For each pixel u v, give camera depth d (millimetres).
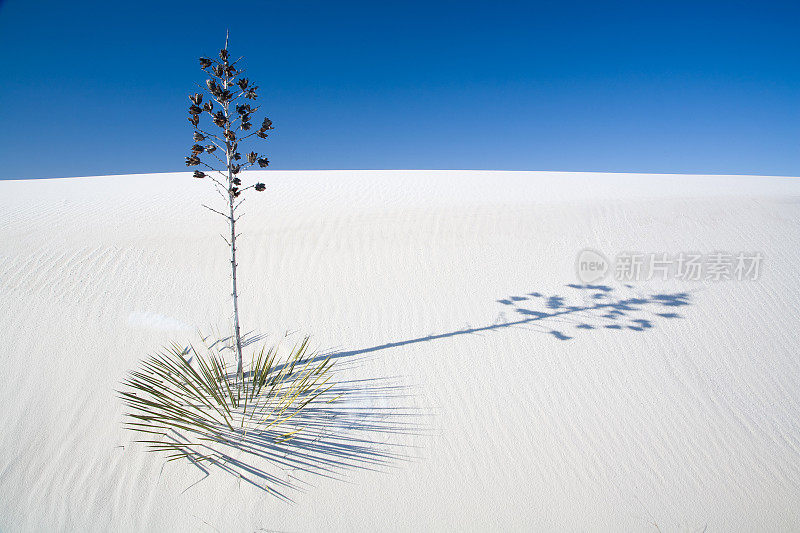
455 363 5113
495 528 3252
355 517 3297
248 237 7953
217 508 3281
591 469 3805
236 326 4480
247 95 3887
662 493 3602
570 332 5719
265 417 4078
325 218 9047
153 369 4711
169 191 11992
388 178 14844
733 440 4191
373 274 7016
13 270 6375
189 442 3771
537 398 4633
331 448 3852
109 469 3527
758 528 3328
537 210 9664
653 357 5320
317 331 5656
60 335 5164
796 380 5016
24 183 14594
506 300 6438
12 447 3680
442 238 8195
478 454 3904
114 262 6867
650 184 13656
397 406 4414
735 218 8984
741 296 6559
